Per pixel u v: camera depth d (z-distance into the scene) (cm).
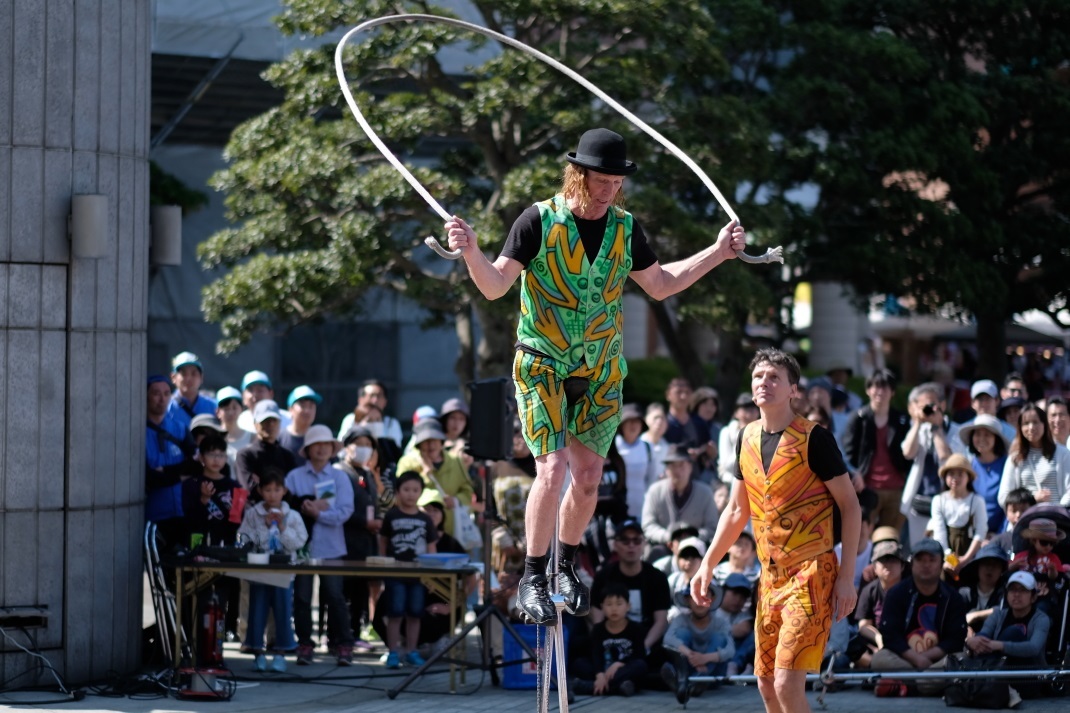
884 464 1627
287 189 2112
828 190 2627
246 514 1420
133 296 1323
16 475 1228
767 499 896
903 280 2723
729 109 2192
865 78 2594
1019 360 3962
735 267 2166
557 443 723
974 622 1348
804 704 882
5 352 1222
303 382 3638
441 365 3894
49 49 1243
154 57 2580
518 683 1338
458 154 2567
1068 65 3048
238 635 1477
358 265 2062
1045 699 1284
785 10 2697
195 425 1429
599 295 712
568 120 2048
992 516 1510
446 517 1595
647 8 2067
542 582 740
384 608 1467
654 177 2222
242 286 2109
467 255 668
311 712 1208
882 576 1359
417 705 1255
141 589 1335
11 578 1227
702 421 1831
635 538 1362
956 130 2667
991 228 2739
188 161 3406
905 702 1277
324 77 2106
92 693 1234
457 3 2514
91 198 1241
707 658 1319
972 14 2819
